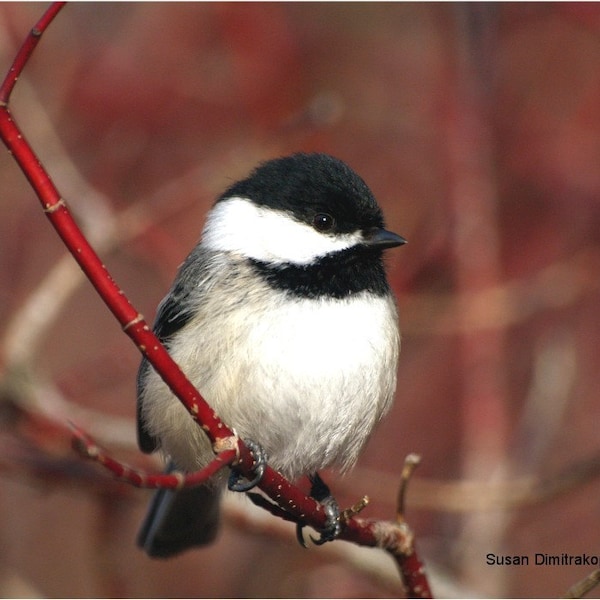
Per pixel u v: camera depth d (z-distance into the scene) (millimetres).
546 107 10922
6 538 10391
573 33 11062
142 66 10656
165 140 10586
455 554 9438
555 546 9883
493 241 10438
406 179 10867
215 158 10477
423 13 11500
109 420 9367
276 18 10883
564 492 8750
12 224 10883
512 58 11148
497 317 10148
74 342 10891
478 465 9562
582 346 10469
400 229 10594
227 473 7570
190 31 10703
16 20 10516
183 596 10102
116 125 10547
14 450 8953
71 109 10578
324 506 6727
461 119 10875
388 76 11211
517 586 9773
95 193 10016
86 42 10797
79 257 5191
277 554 10266
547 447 9812
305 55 11016
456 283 10289
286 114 10609
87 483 9055
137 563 10203
